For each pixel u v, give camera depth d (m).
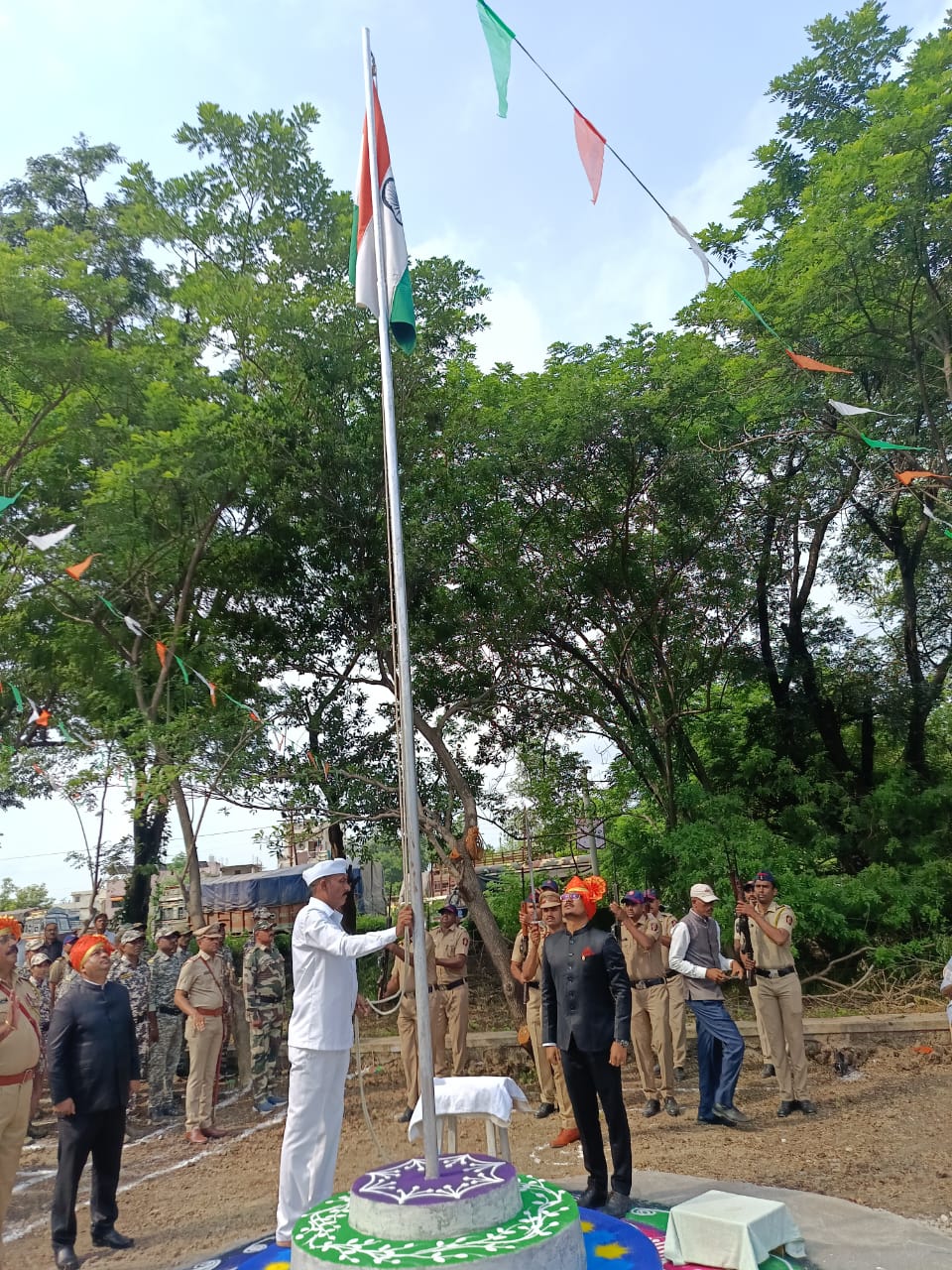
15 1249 6.57
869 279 12.27
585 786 17.12
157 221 14.39
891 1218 5.75
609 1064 6.14
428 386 14.59
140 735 11.98
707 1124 8.47
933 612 18.62
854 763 19.22
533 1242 3.90
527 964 9.62
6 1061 6.00
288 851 26.22
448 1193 4.15
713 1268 5.03
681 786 16.16
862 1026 11.27
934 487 12.91
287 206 14.98
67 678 15.52
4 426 13.18
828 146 15.28
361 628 14.95
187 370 13.20
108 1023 6.40
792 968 8.83
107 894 20.80
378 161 6.05
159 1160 8.69
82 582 13.38
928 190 11.74
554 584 16.02
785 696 17.94
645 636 17.09
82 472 13.77
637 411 14.39
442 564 14.35
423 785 15.86
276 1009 10.80
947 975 6.96
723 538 16.55
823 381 13.66
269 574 14.82
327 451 13.67
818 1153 7.30
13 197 20.00
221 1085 12.05
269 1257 5.42
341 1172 8.03
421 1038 4.49
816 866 16.02
